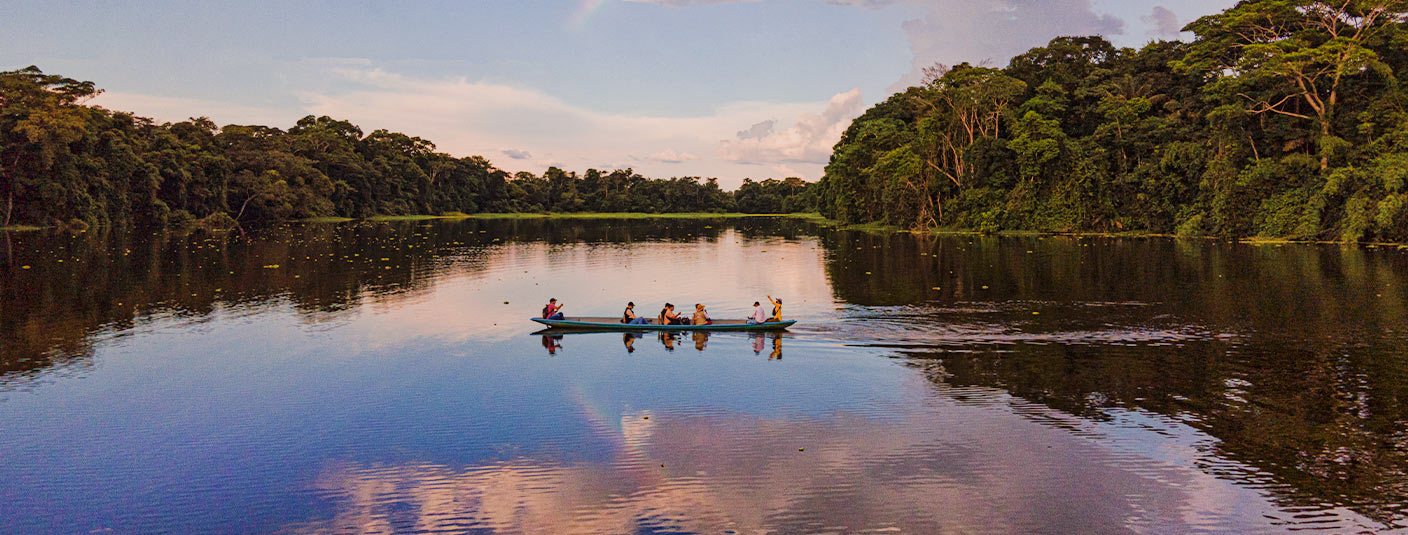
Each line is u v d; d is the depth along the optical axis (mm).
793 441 14883
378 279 40719
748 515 11820
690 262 51406
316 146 143500
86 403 17453
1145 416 16109
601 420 16203
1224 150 69062
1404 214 55219
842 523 11555
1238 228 66500
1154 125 77562
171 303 31703
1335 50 63094
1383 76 63875
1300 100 70500
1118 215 78375
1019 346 22594
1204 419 15867
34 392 18312
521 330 25797
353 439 15141
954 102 87750
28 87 86500
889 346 22719
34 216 87438
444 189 186750
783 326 25359
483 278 41500
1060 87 85312
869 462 13812
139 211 99062
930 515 11781
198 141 119625
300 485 13000
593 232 98750
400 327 26453
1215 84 70062
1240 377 18938
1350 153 62656
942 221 89250
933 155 89812
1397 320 26047
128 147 95938
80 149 92938
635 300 33375
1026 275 40312
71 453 14445
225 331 25688
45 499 12508
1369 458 13695
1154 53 85250
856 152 105188
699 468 13609
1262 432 15070
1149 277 38719
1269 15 68938
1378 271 39875
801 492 12609
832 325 25938
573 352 22375
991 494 12477
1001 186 83500
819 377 19359
